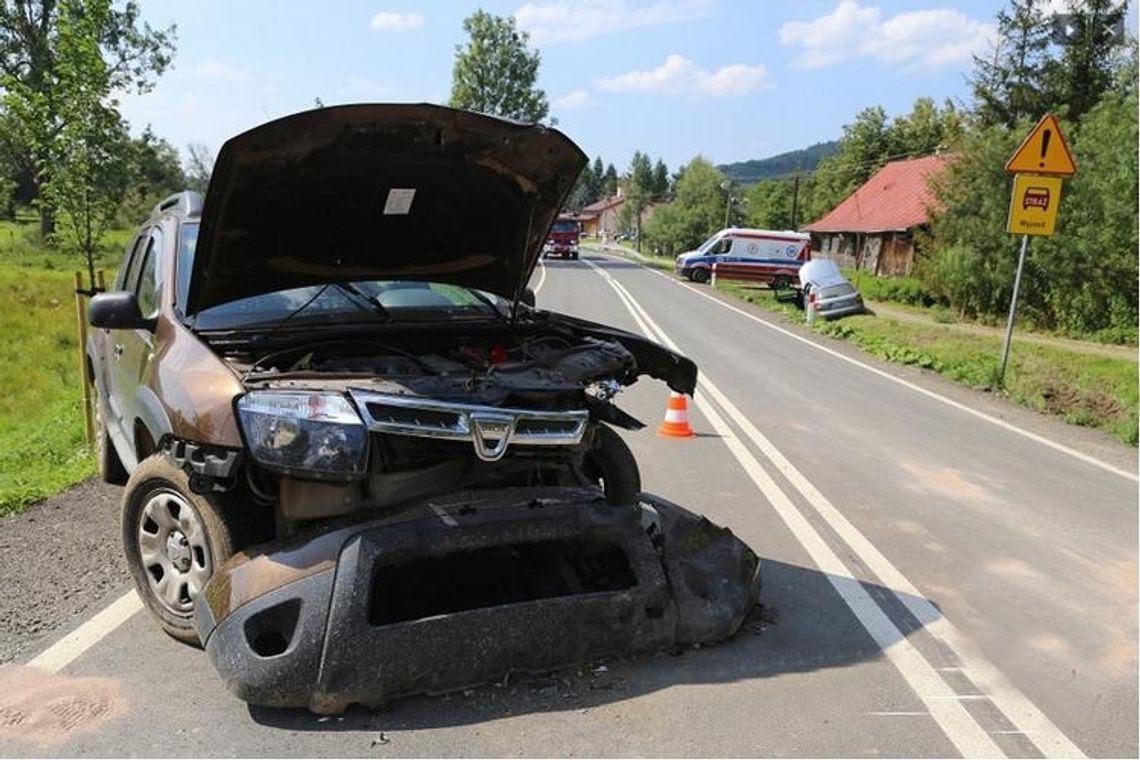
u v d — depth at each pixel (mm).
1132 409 11820
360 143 3881
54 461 7871
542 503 3900
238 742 3227
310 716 3389
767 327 20922
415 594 3941
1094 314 22750
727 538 4512
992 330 23641
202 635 3518
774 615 4535
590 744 3287
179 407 3707
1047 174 12758
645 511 4371
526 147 4160
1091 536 6242
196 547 3906
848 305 23422
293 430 3467
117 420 5633
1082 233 22344
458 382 3779
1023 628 4562
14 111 10289
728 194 80125
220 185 3783
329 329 4465
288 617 3375
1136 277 22141
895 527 6219
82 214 10633
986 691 3859
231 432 3521
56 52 10461
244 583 3473
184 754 3146
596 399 4246
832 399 11641
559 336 5094
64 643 3963
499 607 3547
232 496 3893
